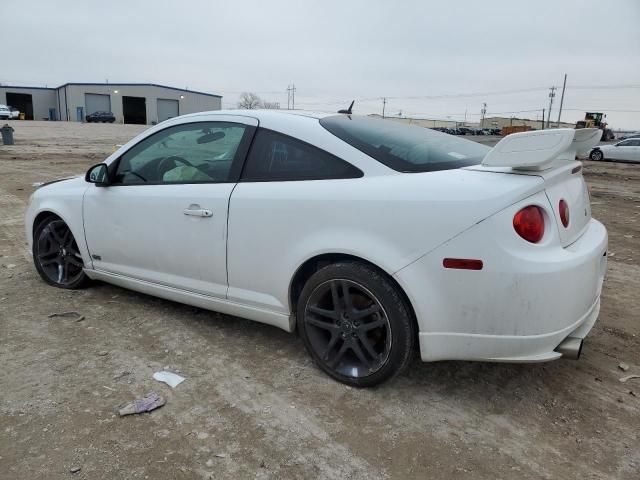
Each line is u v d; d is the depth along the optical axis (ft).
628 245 21.59
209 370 9.98
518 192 7.80
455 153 9.96
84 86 222.28
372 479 7.18
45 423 8.23
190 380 9.61
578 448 7.87
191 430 8.14
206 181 10.82
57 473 7.15
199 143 11.19
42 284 14.65
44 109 253.03
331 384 9.53
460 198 7.95
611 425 8.43
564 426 8.40
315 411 8.70
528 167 8.12
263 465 7.40
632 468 7.45
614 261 18.72
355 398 9.10
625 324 12.48
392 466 7.44
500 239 7.70
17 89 244.01
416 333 8.77
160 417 8.45
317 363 9.82
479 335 8.08
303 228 9.25
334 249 8.85
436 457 7.63
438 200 8.06
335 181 9.16
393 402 9.00
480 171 8.50
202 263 10.82
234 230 10.14
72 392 9.12
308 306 9.58
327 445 7.86
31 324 11.91
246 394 9.17
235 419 8.45
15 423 8.21
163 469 7.28
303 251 9.25
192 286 11.19
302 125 9.93
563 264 7.79
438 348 8.40
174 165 11.52
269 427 8.26
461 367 10.22
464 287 7.95
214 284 10.85
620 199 38.17
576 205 9.07
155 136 12.01
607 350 11.07
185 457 7.53
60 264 14.26
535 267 7.63
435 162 9.22
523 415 8.68
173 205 11.05
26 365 10.02
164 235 11.30
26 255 17.78
